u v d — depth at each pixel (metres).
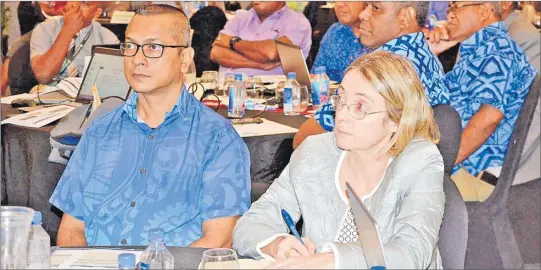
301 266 1.58
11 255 1.49
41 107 3.68
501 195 2.97
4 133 3.22
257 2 5.27
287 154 3.32
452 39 5.03
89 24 5.20
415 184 1.85
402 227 1.75
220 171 2.28
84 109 3.20
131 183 2.29
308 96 4.20
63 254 1.74
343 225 1.96
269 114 3.79
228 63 5.28
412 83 1.86
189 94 2.38
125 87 3.64
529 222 4.10
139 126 2.32
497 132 4.23
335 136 1.89
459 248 1.90
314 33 5.23
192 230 2.29
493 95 4.13
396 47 3.28
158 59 2.27
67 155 3.16
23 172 3.25
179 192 2.28
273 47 5.20
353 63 1.90
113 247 1.81
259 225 1.90
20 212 1.54
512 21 5.07
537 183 4.48
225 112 3.81
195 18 5.30
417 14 3.46
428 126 1.92
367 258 1.55
